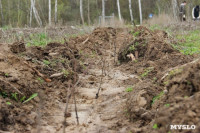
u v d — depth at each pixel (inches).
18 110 127.7
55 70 200.5
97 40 365.4
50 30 456.4
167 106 104.7
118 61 263.7
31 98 142.8
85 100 162.4
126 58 260.1
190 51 254.7
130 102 139.1
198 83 103.8
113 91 176.1
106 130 121.8
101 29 404.8
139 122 121.5
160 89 140.5
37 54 214.1
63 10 896.3
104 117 136.4
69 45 263.7
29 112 131.3
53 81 185.3
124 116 133.5
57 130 120.9
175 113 94.7
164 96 120.6
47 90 167.8
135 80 195.9
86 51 307.9
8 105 125.3
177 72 127.8
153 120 112.1
